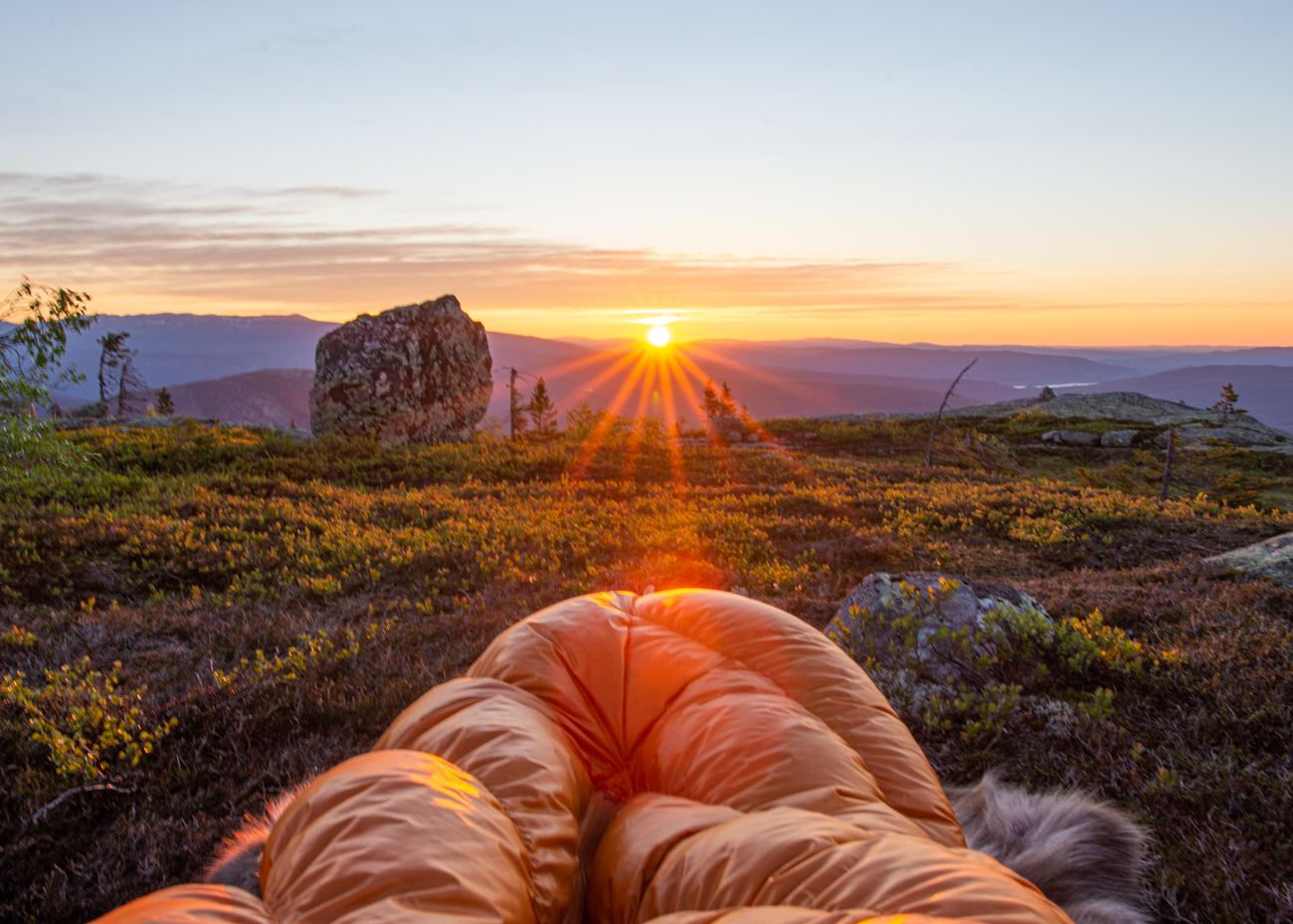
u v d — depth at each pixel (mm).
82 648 7230
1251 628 6641
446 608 8789
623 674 2209
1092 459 39312
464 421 29328
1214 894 2957
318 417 26891
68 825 3990
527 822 1550
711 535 12586
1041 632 5703
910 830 1707
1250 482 27641
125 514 12672
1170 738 4488
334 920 1094
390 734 1980
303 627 7898
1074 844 2430
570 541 12031
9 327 10516
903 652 5520
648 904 1479
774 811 1579
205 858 3607
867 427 44312
